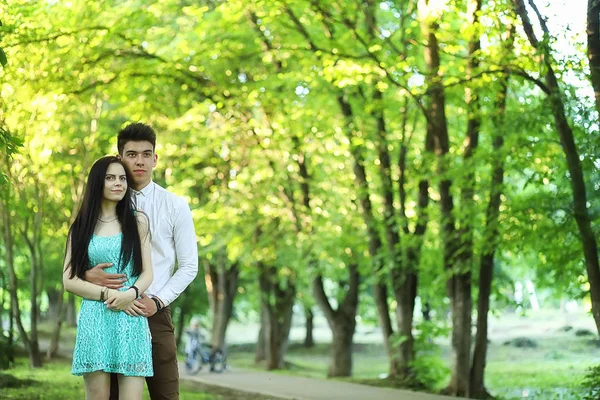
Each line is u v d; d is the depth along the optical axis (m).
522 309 21.92
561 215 18.22
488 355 44.59
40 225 26.88
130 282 7.25
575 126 16.75
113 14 21.20
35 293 26.64
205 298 48.44
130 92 23.05
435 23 19.81
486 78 17.73
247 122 26.70
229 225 30.38
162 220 7.61
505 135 17.80
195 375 28.48
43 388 18.97
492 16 16.58
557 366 33.84
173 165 29.86
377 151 24.50
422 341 23.95
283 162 27.81
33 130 21.03
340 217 28.20
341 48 20.80
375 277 25.50
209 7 23.50
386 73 19.52
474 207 19.88
